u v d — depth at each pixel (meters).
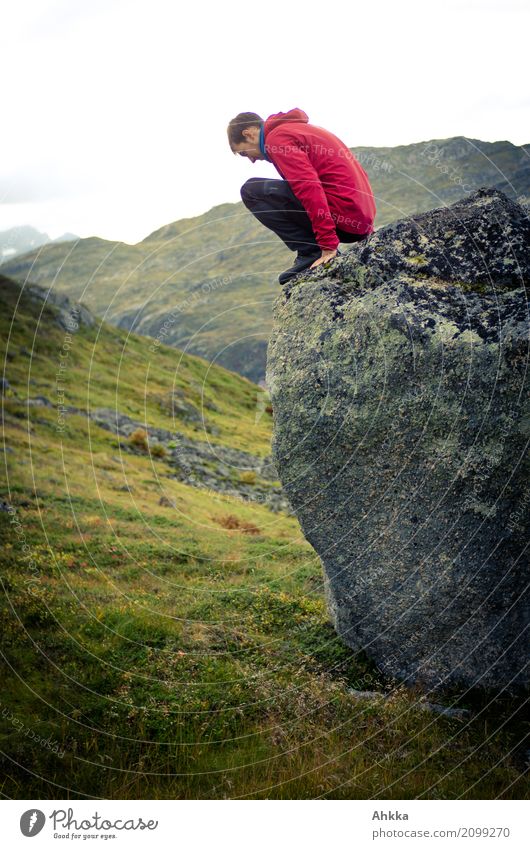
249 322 111.12
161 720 6.77
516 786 5.92
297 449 7.42
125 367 50.97
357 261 7.12
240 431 44.97
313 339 7.19
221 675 7.58
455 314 6.66
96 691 7.19
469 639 7.38
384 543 7.40
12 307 49.72
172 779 6.06
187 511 18.86
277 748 6.47
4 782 5.86
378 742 6.59
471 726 6.79
